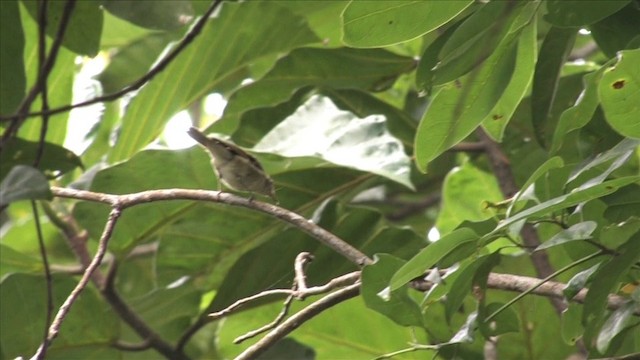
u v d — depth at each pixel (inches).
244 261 301.4
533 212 188.9
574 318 216.1
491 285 219.0
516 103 231.3
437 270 204.2
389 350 305.4
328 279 303.0
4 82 299.4
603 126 223.1
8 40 297.0
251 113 324.5
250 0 327.0
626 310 195.6
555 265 309.1
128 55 339.9
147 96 336.8
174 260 328.8
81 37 297.0
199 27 285.9
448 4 192.4
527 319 291.0
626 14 236.8
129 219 311.0
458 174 362.9
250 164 269.0
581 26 207.2
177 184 299.4
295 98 328.2
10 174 225.6
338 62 340.2
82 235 324.2
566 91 321.1
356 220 302.2
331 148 277.6
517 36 203.2
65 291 312.5
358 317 304.7
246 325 319.0
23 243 406.9
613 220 211.3
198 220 318.7
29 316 311.3
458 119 206.4
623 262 194.5
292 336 311.6
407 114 341.1
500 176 338.3
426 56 210.8
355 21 192.1
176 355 313.0
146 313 331.6
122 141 342.6
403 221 438.9
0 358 311.1
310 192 315.9
